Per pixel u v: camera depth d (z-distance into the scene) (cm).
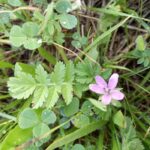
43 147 8
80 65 8
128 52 9
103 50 9
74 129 8
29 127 7
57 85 7
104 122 8
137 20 9
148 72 9
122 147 7
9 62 9
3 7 9
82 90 8
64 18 8
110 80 7
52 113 7
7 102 9
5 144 7
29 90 7
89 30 9
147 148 8
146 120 8
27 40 8
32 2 9
